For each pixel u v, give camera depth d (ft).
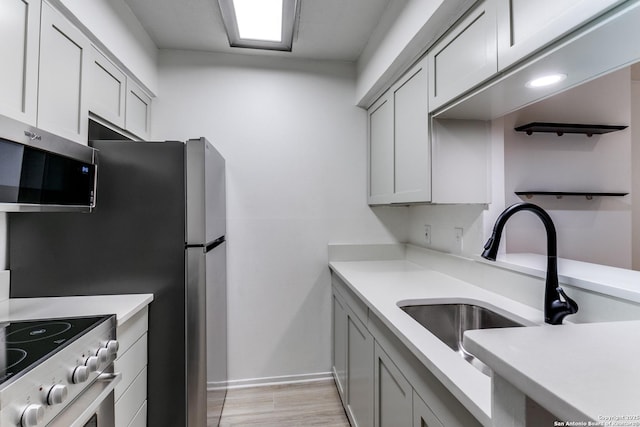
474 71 3.91
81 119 4.59
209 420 5.54
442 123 5.12
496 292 4.88
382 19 6.26
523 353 1.57
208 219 5.38
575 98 5.59
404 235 8.36
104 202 5.04
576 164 5.71
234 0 5.53
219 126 7.66
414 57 5.43
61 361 3.01
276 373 7.86
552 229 3.51
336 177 8.10
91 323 3.72
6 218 4.83
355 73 8.14
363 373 5.21
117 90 5.73
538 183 5.58
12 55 3.38
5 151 3.01
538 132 5.59
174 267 5.14
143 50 6.64
